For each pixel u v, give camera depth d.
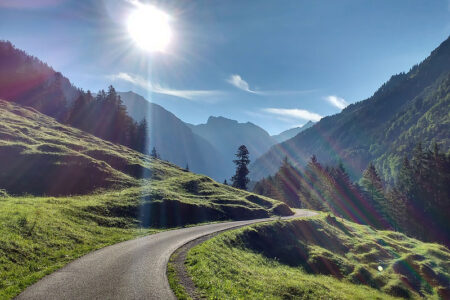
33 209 24.39
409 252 49.88
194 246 24.23
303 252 39.22
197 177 70.94
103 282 13.74
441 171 92.00
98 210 31.62
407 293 34.12
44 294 11.84
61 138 63.62
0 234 16.80
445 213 87.06
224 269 19.55
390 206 96.75
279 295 18.61
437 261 45.91
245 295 15.76
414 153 108.69
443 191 89.50
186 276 16.05
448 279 40.28
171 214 40.47
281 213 63.81
